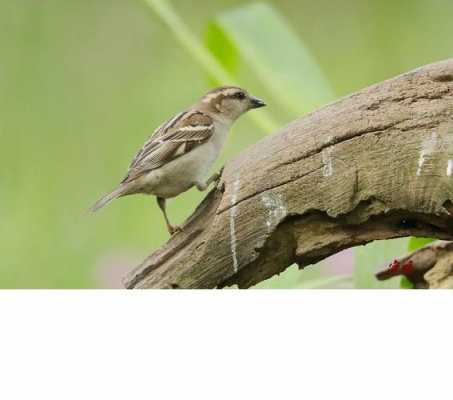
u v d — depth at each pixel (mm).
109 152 18656
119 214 16750
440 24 20609
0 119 19156
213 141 11383
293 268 9500
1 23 20562
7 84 19906
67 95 19734
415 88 8727
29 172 18016
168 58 20219
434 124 8594
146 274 9734
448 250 9891
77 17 20922
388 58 20516
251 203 9180
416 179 8633
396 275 9961
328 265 12383
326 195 8945
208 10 22156
